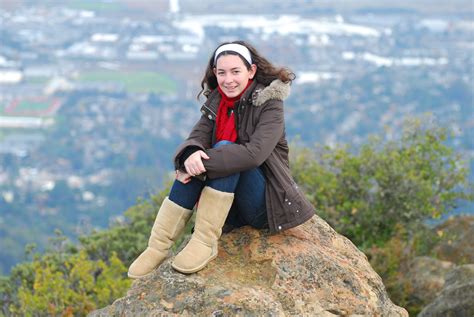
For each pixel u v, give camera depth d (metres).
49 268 9.25
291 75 5.14
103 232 11.25
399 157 11.38
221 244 5.34
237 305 4.73
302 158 12.25
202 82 5.42
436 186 11.73
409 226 10.96
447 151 11.81
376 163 11.38
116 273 9.50
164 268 5.09
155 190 12.28
